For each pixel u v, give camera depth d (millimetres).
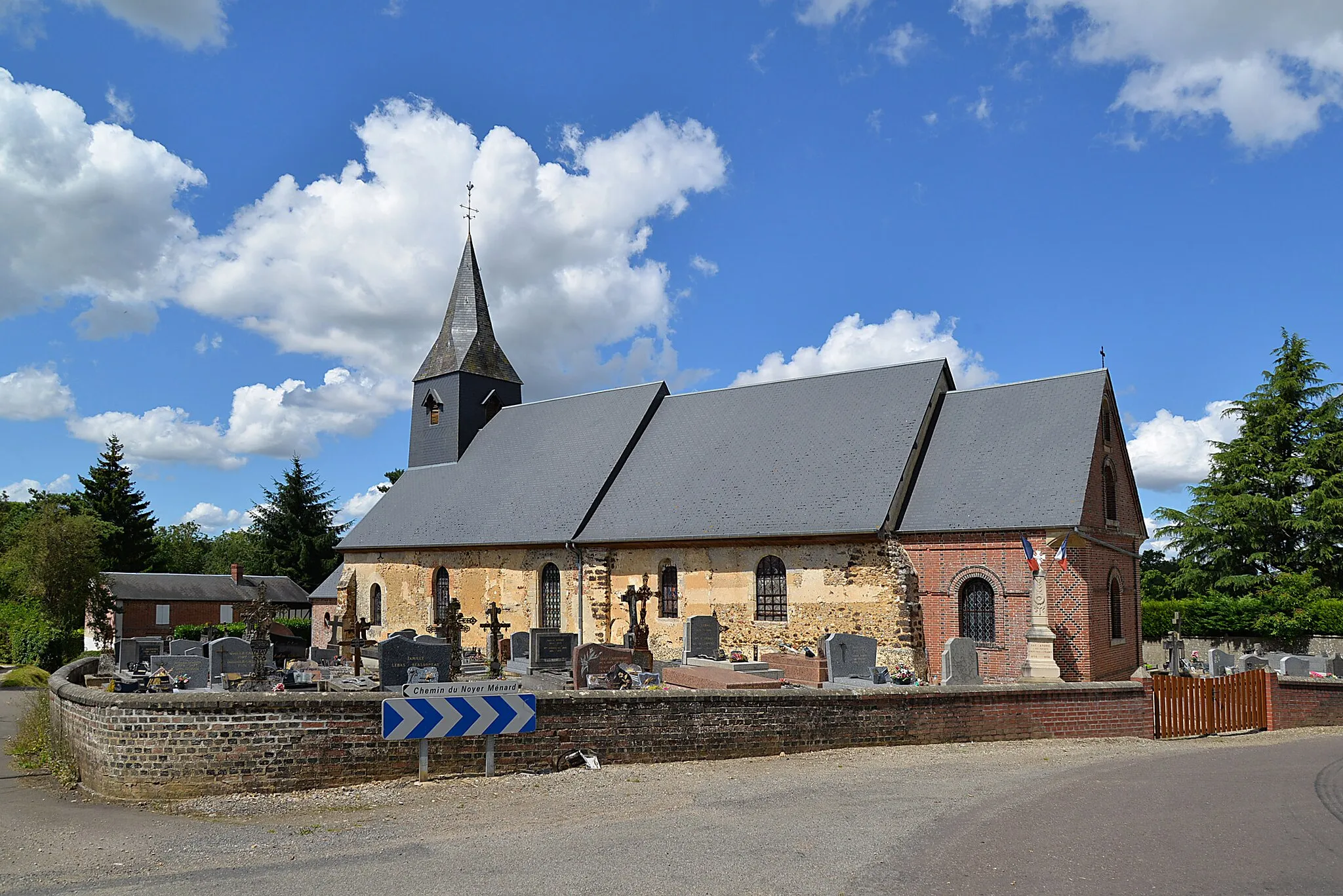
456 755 13750
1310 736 18781
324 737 13062
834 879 8398
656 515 31984
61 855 9953
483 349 44312
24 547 48219
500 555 36062
